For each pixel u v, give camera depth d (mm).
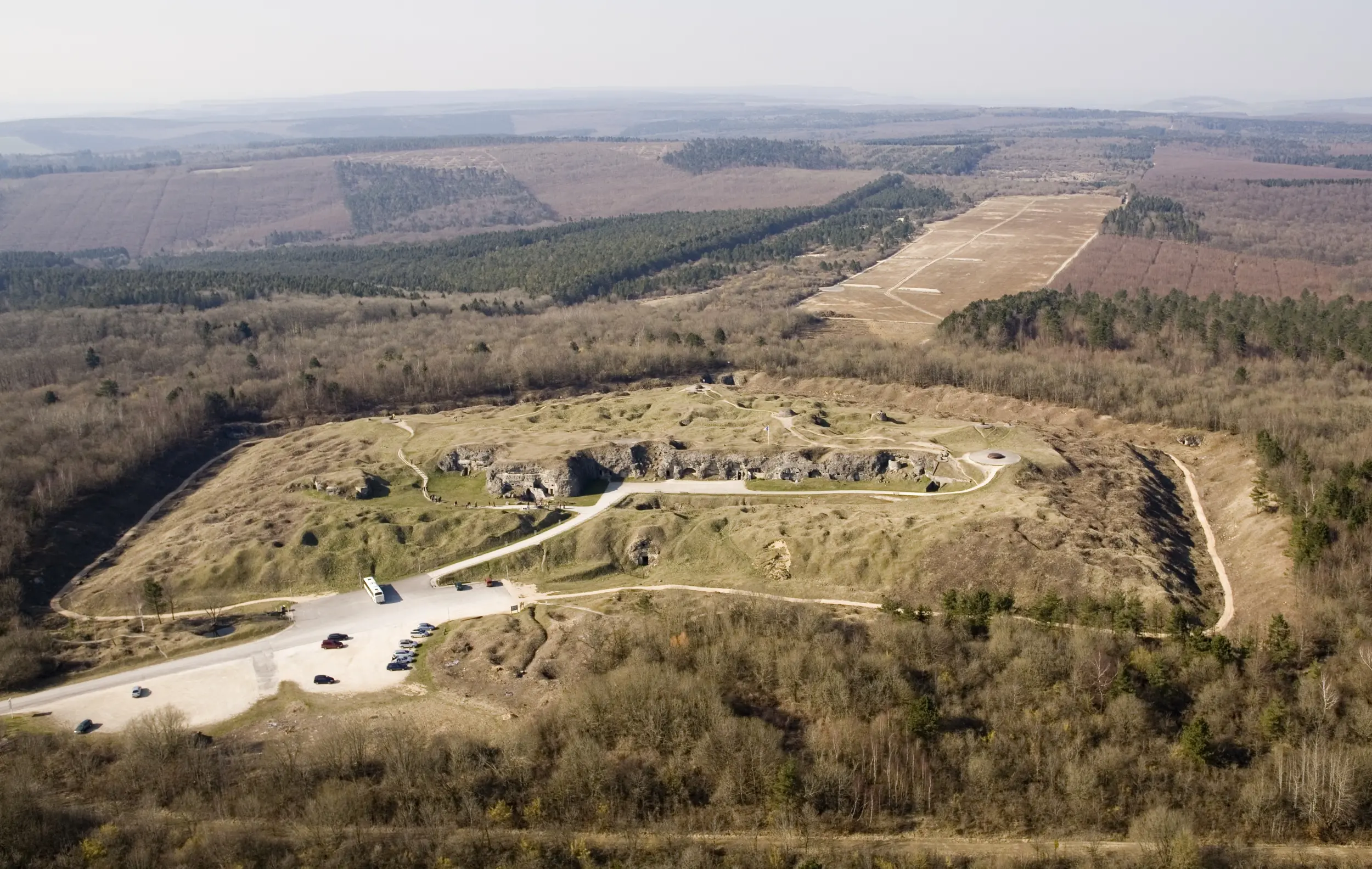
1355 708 142625
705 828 135375
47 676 174125
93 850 126312
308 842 129750
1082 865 125625
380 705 161750
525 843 130375
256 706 163500
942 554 192375
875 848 130625
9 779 135625
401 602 198750
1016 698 149625
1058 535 192625
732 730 143625
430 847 130375
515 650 174125
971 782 138750
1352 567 168875
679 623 173375
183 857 126312
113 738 153500
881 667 155375
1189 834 124750
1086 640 155500
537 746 146125
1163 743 142000
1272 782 134625
